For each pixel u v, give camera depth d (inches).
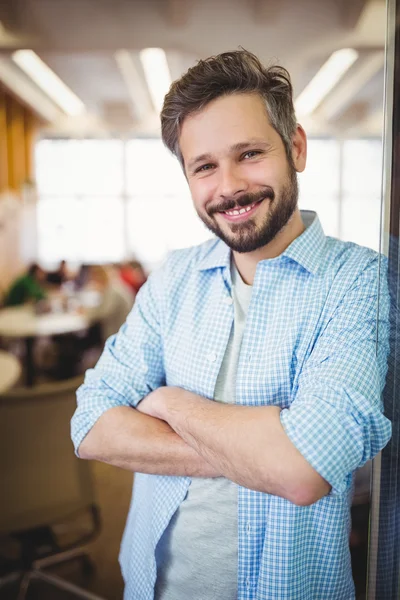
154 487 38.4
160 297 40.4
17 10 163.8
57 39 186.2
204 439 31.5
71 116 339.9
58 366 179.5
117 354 40.5
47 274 233.9
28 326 153.1
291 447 27.9
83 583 81.3
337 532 33.9
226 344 36.4
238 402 34.4
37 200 333.4
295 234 36.2
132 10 163.6
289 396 33.8
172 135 34.5
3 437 65.4
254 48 199.6
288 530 32.9
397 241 27.1
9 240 277.4
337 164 342.6
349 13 167.6
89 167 345.7
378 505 29.1
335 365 30.3
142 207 351.9
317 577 34.6
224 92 31.4
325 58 219.8
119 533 93.7
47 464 68.2
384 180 26.8
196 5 161.8
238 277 37.9
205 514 35.7
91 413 38.2
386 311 28.1
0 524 66.4
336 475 27.5
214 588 35.8
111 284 178.9
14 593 77.5
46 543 78.8
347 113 333.4
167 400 35.8
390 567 28.8
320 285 33.9
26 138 310.8
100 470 116.9
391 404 28.5
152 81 268.8
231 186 32.0
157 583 38.3
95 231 350.3
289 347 33.5
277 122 32.3
